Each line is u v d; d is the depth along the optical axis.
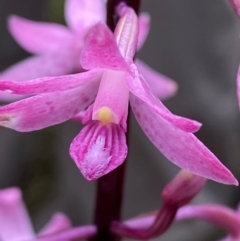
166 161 0.30
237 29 0.29
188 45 0.29
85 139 0.16
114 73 0.17
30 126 0.17
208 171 0.16
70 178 0.31
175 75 0.29
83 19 0.23
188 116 0.30
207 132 0.30
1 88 0.16
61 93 0.17
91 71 0.17
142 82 0.16
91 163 0.16
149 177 0.30
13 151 0.34
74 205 0.31
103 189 0.19
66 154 0.31
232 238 0.20
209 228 0.30
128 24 0.17
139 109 0.17
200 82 0.29
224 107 0.29
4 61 0.33
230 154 0.29
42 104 0.17
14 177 0.35
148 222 0.19
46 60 0.23
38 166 0.36
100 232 0.19
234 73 0.29
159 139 0.17
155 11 0.29
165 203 0.18
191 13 0.29
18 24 0.23
